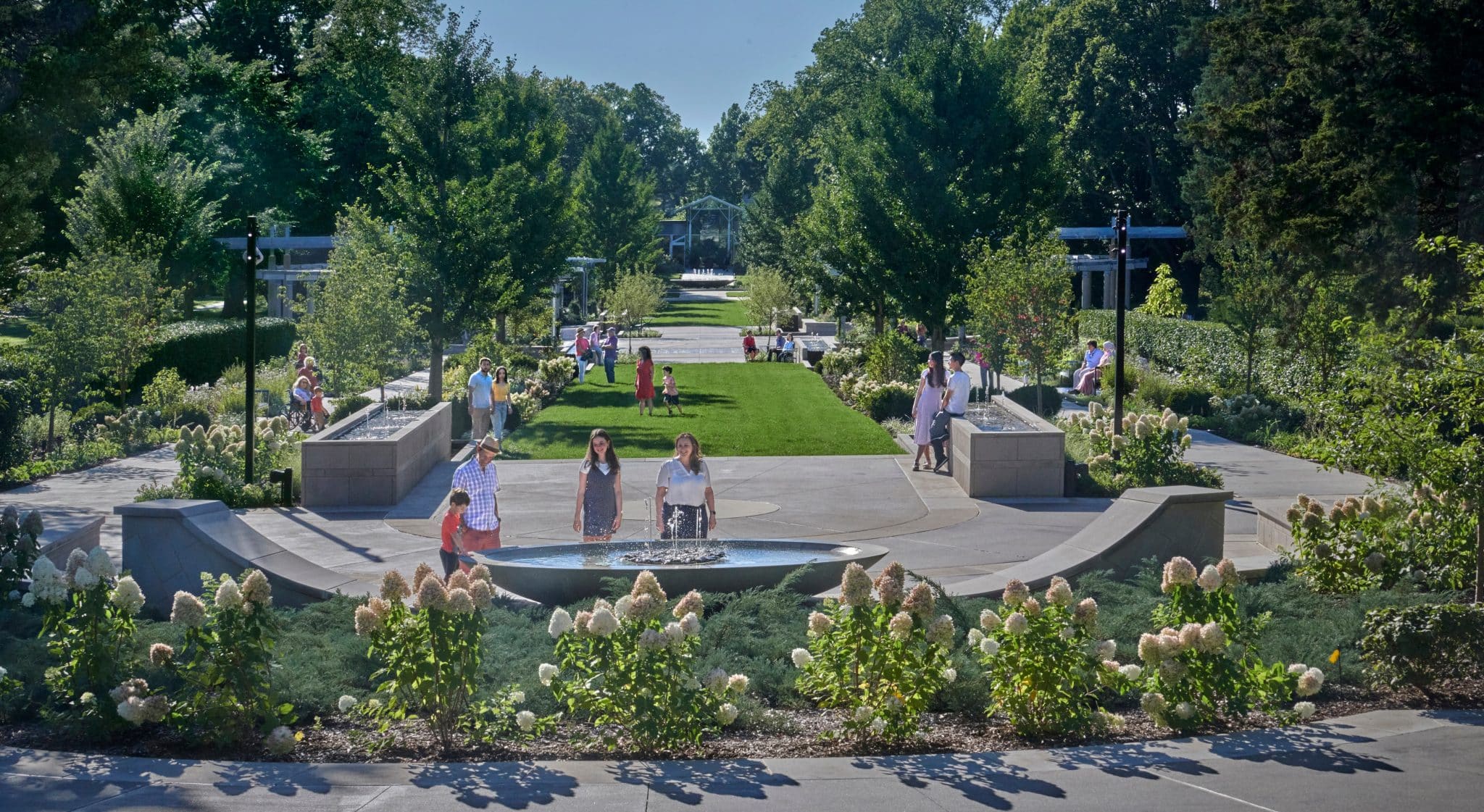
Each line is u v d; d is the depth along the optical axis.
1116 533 12.29
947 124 34.31
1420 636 8.31
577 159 137.50
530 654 9.05
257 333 41.66
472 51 33.34
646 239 90.81
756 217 83.31
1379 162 25.11
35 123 24.84
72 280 26.11
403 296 31.33
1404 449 9.70
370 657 7.98
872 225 34.91
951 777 6.66
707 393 37.16
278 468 19.78
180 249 43.91
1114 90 62.12
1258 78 32.62
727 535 15.73
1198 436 26.58
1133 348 47.59
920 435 21.17
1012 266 28.83
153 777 6.58
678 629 7.18
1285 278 30.27
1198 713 7.64
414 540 15.54
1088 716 7.57
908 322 49.00
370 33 51.22
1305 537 11.38
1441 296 23.19
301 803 6.16
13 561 10.35
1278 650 8.80
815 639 8.12
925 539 15.51
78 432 26.14
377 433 19.75
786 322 71.56
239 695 7.35
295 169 54.16
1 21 23.95
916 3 72.19
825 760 7.03
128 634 7.96
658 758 7.14
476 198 31.94
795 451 23.98
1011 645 7.59
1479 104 23.61
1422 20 24.36
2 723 7.89
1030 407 29.17
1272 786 6.46
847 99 74.50
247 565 11.27
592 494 12.30
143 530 11.25
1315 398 10.78
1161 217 64.38
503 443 25.00
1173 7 61.03
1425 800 6.20
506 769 6.81
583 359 42.25
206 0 54.75
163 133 43.84
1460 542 10.75
